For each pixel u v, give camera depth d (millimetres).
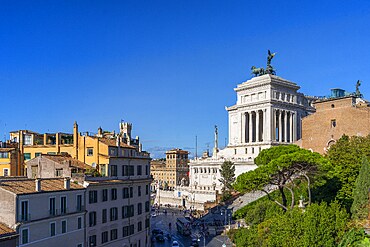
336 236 48406
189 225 127250
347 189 77688
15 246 52375
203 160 186875
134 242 84938
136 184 86812
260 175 74875
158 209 193125
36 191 57656
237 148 182500
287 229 48219
